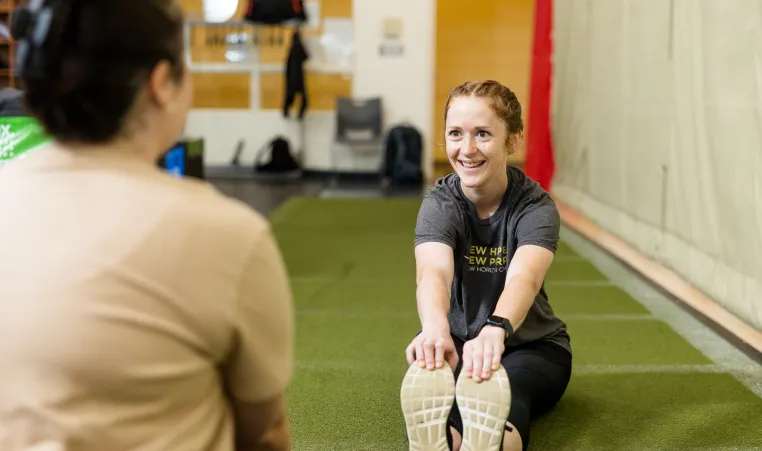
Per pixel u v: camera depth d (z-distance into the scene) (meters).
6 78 7.68
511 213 1.83
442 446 1.47
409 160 8.13
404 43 8.37
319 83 8.53
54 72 0.77
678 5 3.76
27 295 0.75
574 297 3.60
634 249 4.47
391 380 2.46
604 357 2.71
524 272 1.69
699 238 3.49
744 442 2.01
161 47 0.80
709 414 2.19
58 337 0.74
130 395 0.77
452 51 10.07
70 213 0.78
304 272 4.04
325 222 5.64
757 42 2.89
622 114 4.77
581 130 5.81
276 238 5.00
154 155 0.86
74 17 0.77
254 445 0.99
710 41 3.35
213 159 8.82
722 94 3.21
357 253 4.54
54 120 0.80
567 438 2.02
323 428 2.08
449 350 1.56
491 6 9.94
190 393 0.82
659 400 2.30
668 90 3.93
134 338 0.76
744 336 2.85
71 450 0.75
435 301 1.64
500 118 1.72
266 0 8.08
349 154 8.52
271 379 0.88
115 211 0.78
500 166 1.77
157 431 0.79
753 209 2.91
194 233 0.79
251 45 8.55
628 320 3.20
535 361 1.92
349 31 8.41
